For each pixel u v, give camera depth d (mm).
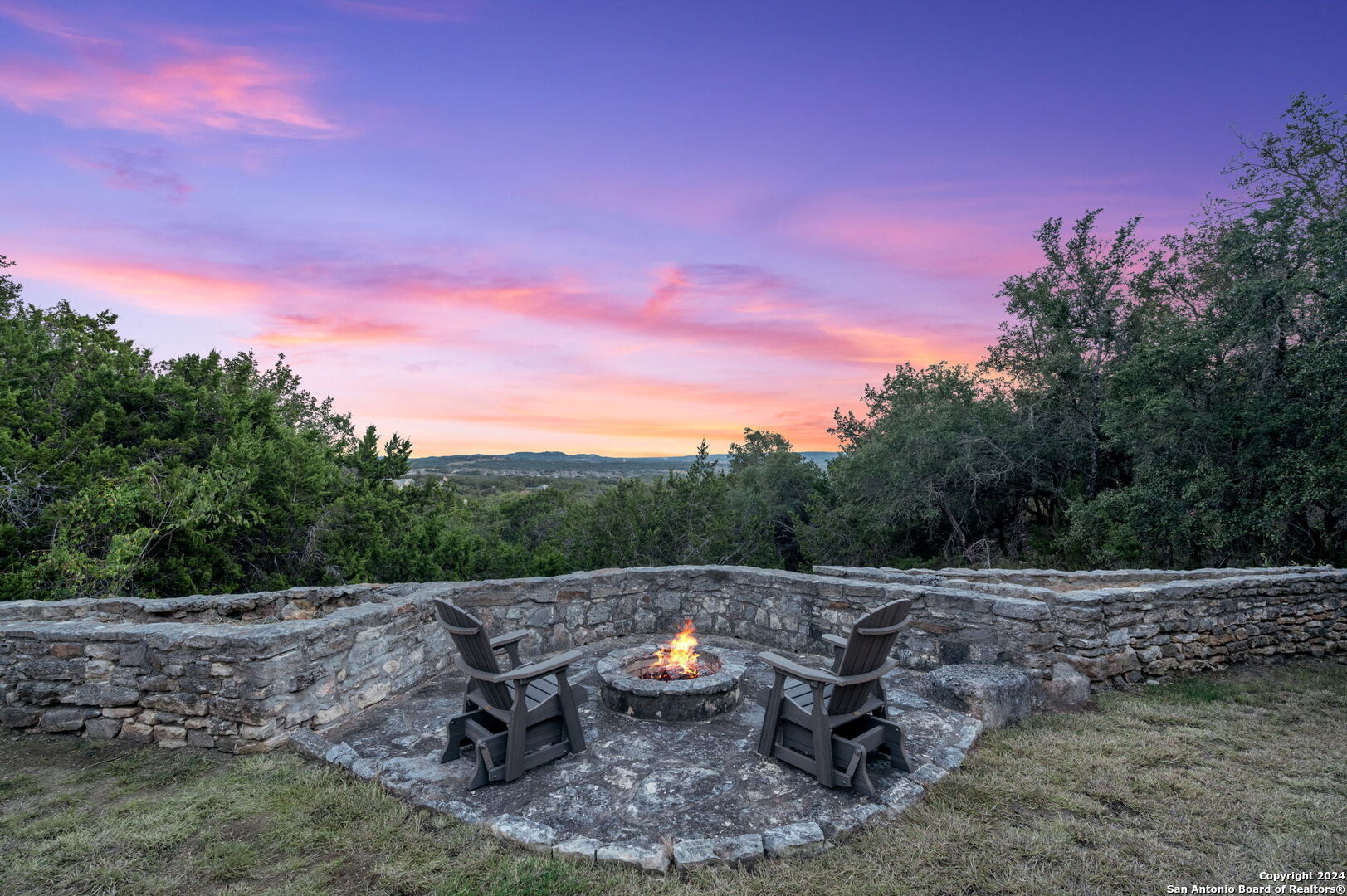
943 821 2936
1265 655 6219
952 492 19891
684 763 3521
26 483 8500
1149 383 13156
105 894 2525
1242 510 12055
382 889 2539
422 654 5238
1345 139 11750
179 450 10797
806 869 2590
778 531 24750
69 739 4090
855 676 3299
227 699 3881
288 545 11117
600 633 6398
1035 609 4816
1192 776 3410
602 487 14812
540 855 2727
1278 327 11953
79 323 13289
